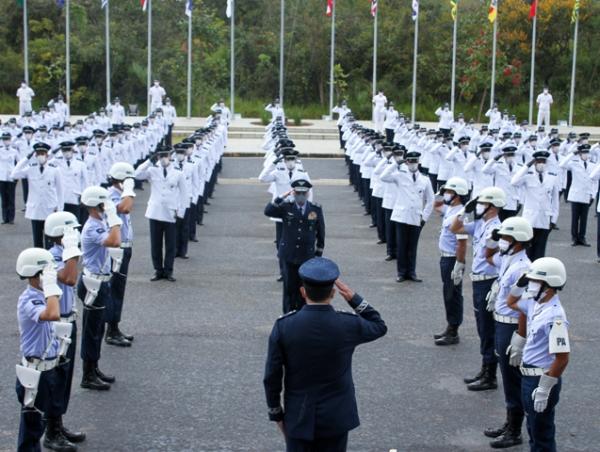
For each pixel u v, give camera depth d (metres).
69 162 20.23
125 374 10.79
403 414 9.64
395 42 62.31
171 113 40.50
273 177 16.98
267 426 9.20
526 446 8.84
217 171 30.31
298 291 13.00
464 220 10.59
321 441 6.47
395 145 19.27
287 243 12.88
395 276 16.67
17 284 15.37
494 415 9.67
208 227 21.92
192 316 13.50
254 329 12.83
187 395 10.09
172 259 15.92
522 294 8.09
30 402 7.59
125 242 11.86
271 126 35.41
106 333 12.03
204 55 59.66
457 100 60.38
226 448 8.62
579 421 9.52
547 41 59.47
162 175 15.70
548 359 7.73
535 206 17.89
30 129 25.81
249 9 69.38
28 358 7.80
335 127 47.66
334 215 24.12
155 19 60.97
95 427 9.15
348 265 17.62
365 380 10.73
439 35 61.56
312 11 62.75
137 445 8.68
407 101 60.62
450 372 11.09
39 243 18.53
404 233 15.98
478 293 10.41
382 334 6.62
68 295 8.62
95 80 58.09
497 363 10.45
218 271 16.81
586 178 20.27
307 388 6.42
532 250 18.22
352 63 62.88
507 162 21.03
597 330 13.15
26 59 44.28
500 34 56.75
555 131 33.09
